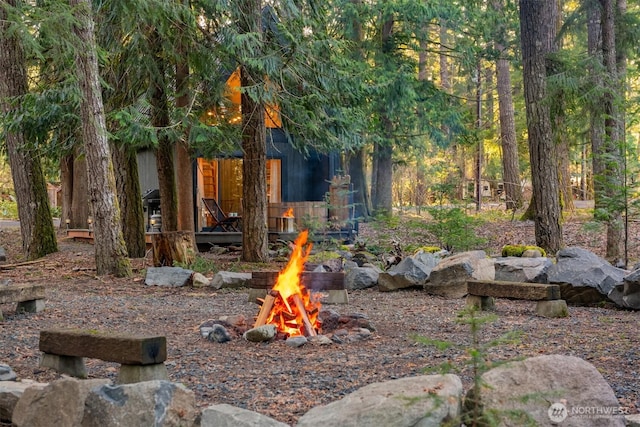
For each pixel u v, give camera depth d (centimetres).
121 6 1230
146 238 1808
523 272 1031
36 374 544
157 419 363
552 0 1802
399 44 2608
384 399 346
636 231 1941
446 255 1459
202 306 956
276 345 681
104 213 1252
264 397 495
